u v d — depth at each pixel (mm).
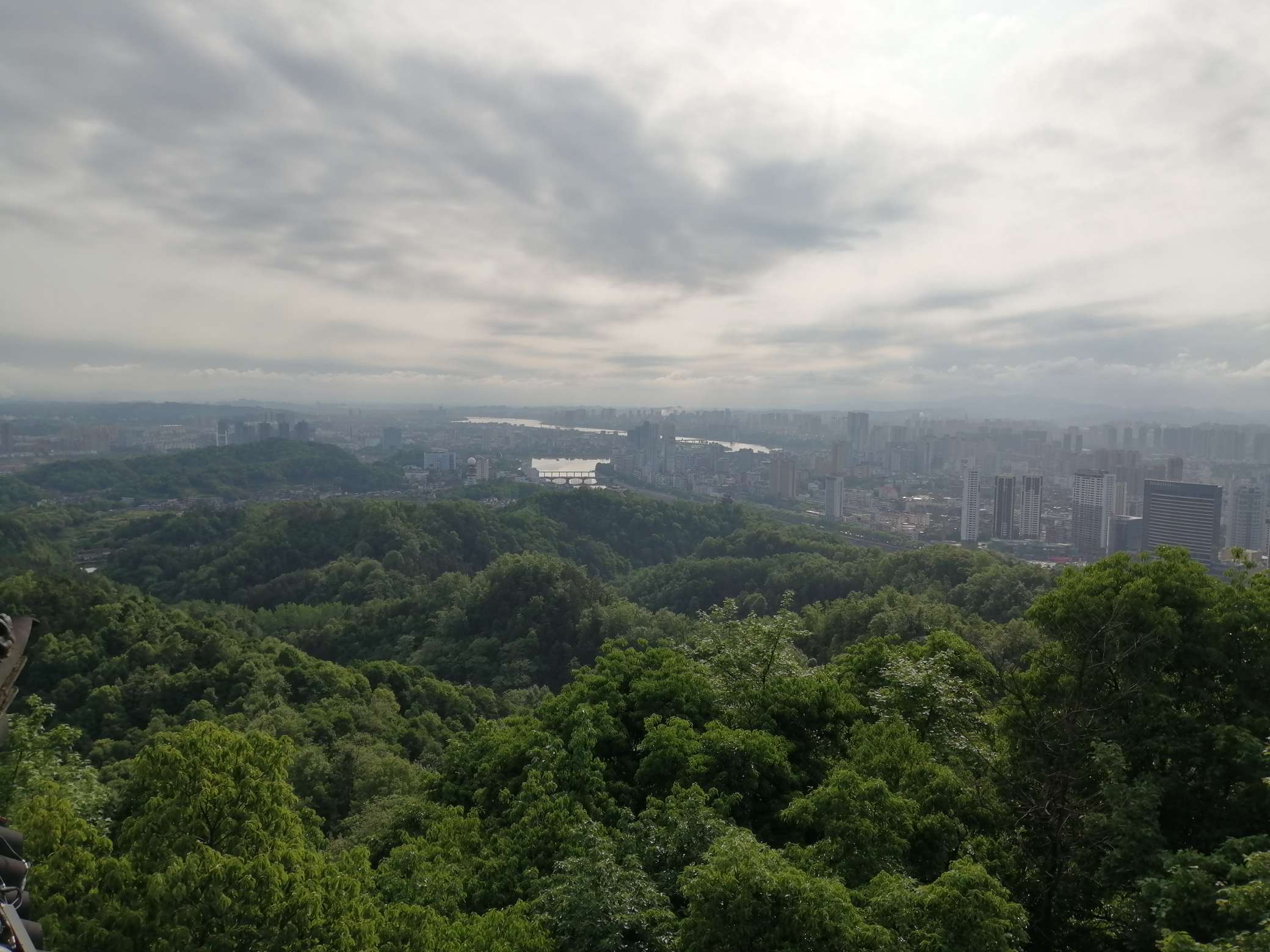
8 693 6977
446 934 15414
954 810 20031
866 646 31016
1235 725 19203
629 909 16141
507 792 24547
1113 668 21281
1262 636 20141
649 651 31016
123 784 24422
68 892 13281
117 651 68125
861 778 18156
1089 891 19578
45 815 14430
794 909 13570
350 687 71125
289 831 16797
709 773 21844
